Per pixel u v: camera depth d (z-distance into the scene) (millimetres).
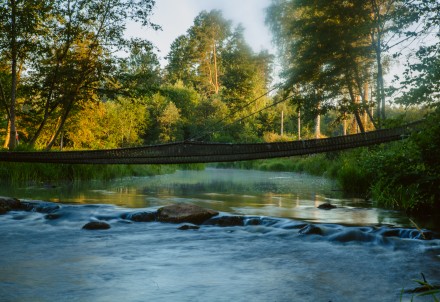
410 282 3365
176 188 12281
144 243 4816
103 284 3254
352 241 4922
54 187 11453
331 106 17906
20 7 14656
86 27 15766
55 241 4895
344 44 16703
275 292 3082
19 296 2945
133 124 42375
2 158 8320
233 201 8781
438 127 6586
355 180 11297
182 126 51625
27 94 16156
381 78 14789
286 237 5168
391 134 7484
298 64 18750
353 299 2936
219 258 4148
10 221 6152
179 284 3268
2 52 15008
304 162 27594
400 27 8000
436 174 6699
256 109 54344
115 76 15969
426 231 5113
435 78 6418
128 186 12664
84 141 29297
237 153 7832
